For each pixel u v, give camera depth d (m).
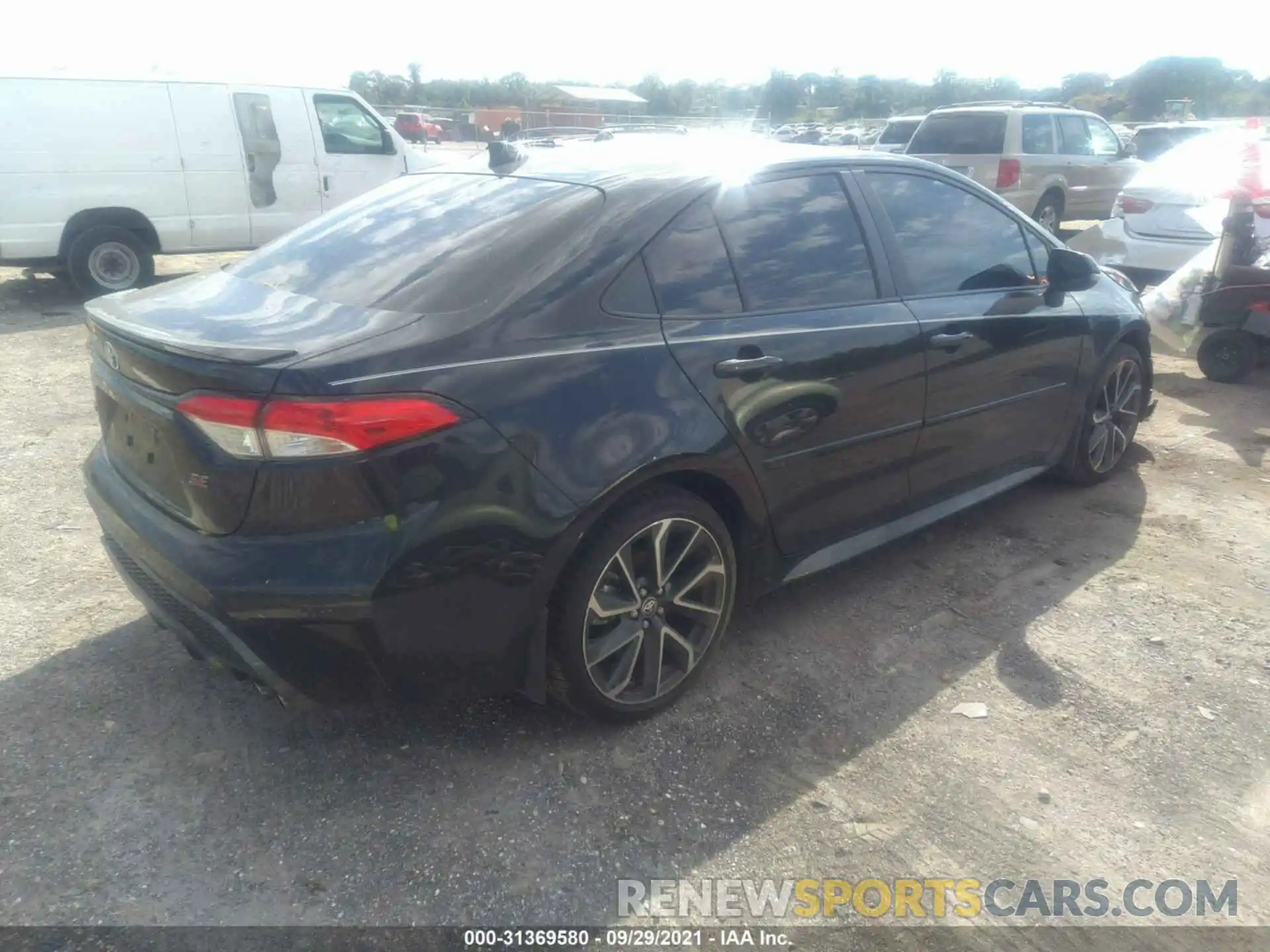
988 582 3.98
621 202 2.99
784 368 3.11
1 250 8.94
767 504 3.19
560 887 2.41
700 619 3.11
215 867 2.43
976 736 3.01
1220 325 6.71
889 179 3.73
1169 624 3.67
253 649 2.43
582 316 2.74
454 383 2.46
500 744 2.92
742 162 3.33
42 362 7.04
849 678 3.30
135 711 3.01
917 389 3.59
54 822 2.55
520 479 2.53
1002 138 12.34
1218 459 5.38
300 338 2.49
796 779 2.80
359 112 10.66
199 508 2.48
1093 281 4.20
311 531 2.38
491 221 3.01
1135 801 2.74
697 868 2.48
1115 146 13.98
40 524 4.28
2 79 8.73
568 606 2.72
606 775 2.80
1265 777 2.85
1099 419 4.80
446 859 2.48
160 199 9.56
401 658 2.50
